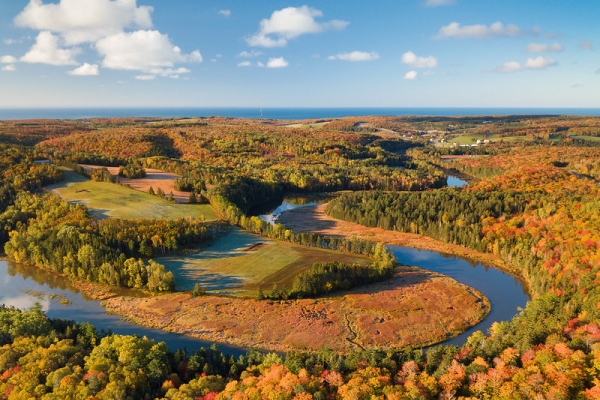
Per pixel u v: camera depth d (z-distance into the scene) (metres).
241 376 67.12
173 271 120.62
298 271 120.25
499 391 58.12
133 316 98.75
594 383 55.66
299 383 60.88
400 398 56.97
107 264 113.38
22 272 122.62
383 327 94.81
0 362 68.62
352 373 65.38
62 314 99.62
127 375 64.88
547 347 66.69
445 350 71.69
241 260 127.94
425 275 123.75
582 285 95.06
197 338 90.19
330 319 97.50
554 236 129.50
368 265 121.56
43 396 59.94
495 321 99.38
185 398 59.06
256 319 97.12
